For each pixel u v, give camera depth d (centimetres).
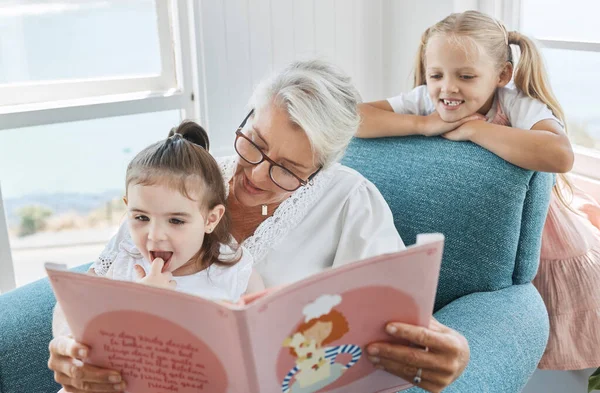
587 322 161
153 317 92
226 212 134
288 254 139
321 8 206
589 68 179
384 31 216
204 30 192
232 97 201
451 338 98
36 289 151
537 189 145
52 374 143
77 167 202
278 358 91
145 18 193
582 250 161
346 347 96
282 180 131
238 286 129
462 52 148
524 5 194
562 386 183
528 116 152
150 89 198
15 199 200
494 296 144
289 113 126
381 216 142
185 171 120
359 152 167
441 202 151
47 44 184
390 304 94
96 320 95
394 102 172
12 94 181
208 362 93
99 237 215
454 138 155
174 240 121
